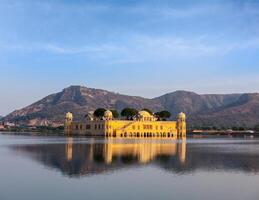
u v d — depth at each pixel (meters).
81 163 74.38
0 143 153.25
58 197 44.12
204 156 93.44
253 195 46.12
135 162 77.19
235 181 54.84
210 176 59.16
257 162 79.38
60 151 106.06
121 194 45.88
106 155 93.19
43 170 63.81
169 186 50.69
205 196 45.38
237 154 100.94
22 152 101.81
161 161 79.88
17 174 59.28
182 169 66.94
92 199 43.47
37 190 47.53
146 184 51.84
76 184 51.31
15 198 43.56
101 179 55.22
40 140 189.25
